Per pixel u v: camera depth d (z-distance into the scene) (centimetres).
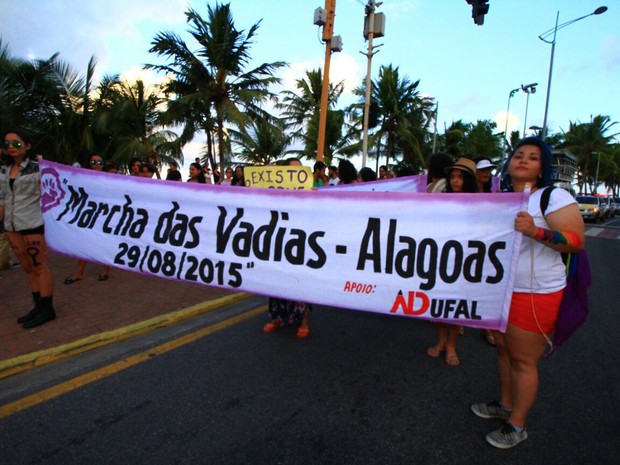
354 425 239
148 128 1800
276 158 2433
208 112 1728
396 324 413
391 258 242
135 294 476
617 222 2305
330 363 320
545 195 197
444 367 318
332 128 2534
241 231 280
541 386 290
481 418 248
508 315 210
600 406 263
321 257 259
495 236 217
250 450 215
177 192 299
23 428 230
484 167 365
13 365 292
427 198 233
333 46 786
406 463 207
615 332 407
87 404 255
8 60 1211
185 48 1616
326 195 257
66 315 400
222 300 458
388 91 2458
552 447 221
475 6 802
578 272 198
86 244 328
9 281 516
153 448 215
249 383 285
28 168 348
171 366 309
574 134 4862
